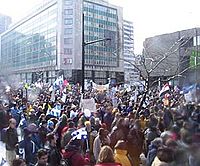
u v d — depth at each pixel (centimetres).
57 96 2341
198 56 2498
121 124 883
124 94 2528
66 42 10738
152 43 4769
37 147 855
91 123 1082
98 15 11019
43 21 11956
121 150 689
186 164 325
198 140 323
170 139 406
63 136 896
